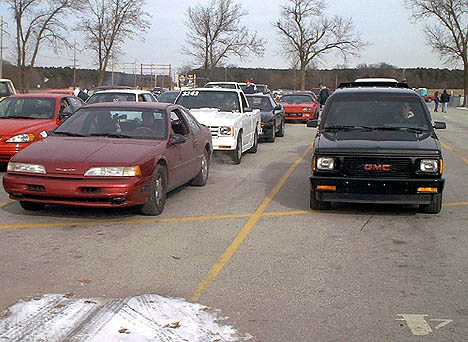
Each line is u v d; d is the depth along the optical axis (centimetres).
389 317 442
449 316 445
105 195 687
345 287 507
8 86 1783
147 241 645
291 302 470
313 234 687
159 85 6531
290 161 1359
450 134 2191
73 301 464
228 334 407
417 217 775
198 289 496
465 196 931
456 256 604
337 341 400
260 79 8400
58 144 762
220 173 1160
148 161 725
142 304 459
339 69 8450
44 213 767
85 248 614
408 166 725
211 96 1374
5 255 586
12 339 394
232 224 732
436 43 5744
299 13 5612
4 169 1168
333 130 825
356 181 729
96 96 1505
